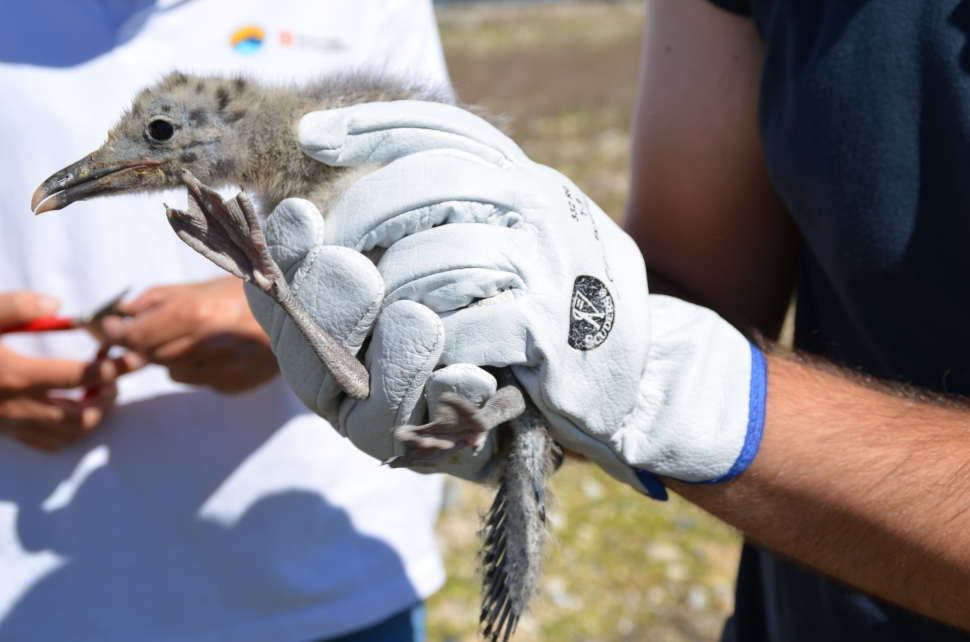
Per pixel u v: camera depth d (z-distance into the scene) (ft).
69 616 2.80
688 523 5.99
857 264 2.21
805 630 2.38
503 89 17.24
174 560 2.84
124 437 2.82
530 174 2.16
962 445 2.06
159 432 2.83
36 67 2.69
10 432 2.73
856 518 2.08
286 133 2.37
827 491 2.10
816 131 2.22
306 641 2.88
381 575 2.94
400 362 2.09
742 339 2.24
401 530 3.01
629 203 2.65
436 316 2.08
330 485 2.92
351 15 2.94
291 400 2.89
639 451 2.16
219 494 2.85
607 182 12.32
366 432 2.17
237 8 2.83
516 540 2.10
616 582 5.41
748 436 2.14
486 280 2.08
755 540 2.30
